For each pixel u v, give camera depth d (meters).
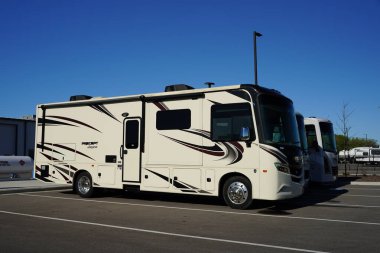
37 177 15.55
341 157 64.69
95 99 14.34
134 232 8.34
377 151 59.66
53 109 15.38
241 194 11.33
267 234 8.15
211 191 11.74
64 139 14.99
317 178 18.00
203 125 12.00
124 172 13.41
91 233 8.26
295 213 10.77
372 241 7.56
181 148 12.34
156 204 12.63
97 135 14.16
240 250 6.92
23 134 31.81
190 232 8.34
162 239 7.72
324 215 10.47
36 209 11.55
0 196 14.82
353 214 10.62
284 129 11.74
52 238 7.82
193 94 12.20
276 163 10.96
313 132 18.36
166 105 12.74
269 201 13.25
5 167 20.64
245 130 10.96
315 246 7.19
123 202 13.09
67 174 14.81
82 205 12.36
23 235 8.09
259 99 11.21
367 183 20.08
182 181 12.24
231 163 11.45
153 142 12.88
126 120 13.52
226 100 11.67
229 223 9.33
